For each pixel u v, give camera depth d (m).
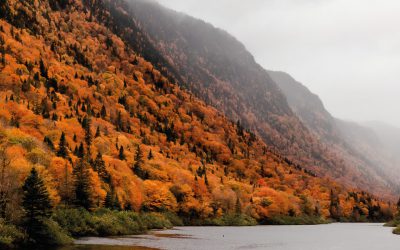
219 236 97.38
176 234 96.56
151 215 118.00
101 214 91.38
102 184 111.50
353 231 137.50
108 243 70.38
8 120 149.38
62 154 116.56
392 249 78.62
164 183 151.62
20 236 57.91
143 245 69.88
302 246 81.88
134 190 124.31
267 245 81.19
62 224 74.56
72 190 88.12
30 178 60.91
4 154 73.00
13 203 61.34
